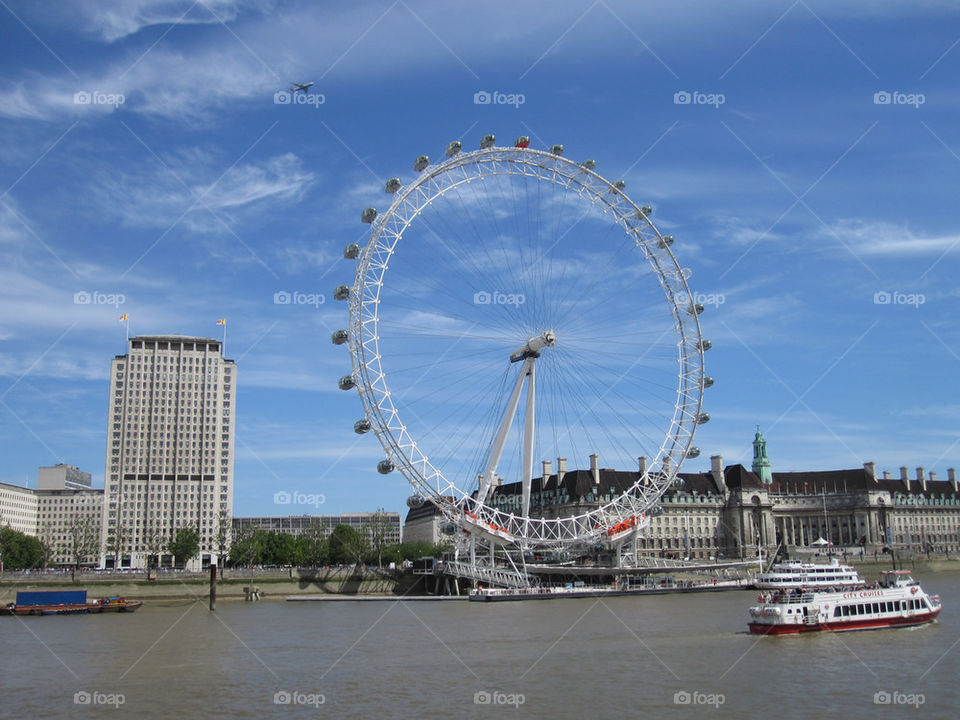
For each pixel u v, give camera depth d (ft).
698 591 618.85
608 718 210.18
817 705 220.84
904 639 317.42
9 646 336.08
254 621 428.15
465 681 255.29
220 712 221.25
